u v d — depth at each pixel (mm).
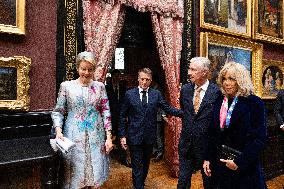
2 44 4316
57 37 4801
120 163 7031
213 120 3057
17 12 4371
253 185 2836
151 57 7410
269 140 6340
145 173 4805
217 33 7324
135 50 8203
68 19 4883
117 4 5289
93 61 3527
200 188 5582
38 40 4637
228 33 7500
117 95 7781
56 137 3430
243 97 2922
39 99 4660
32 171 3658
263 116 2891
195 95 4059
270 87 8758
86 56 3502
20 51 4469
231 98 3004
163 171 6598
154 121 4652
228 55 7480
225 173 2938
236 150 2873
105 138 3744
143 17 6410
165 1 6094
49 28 4734
